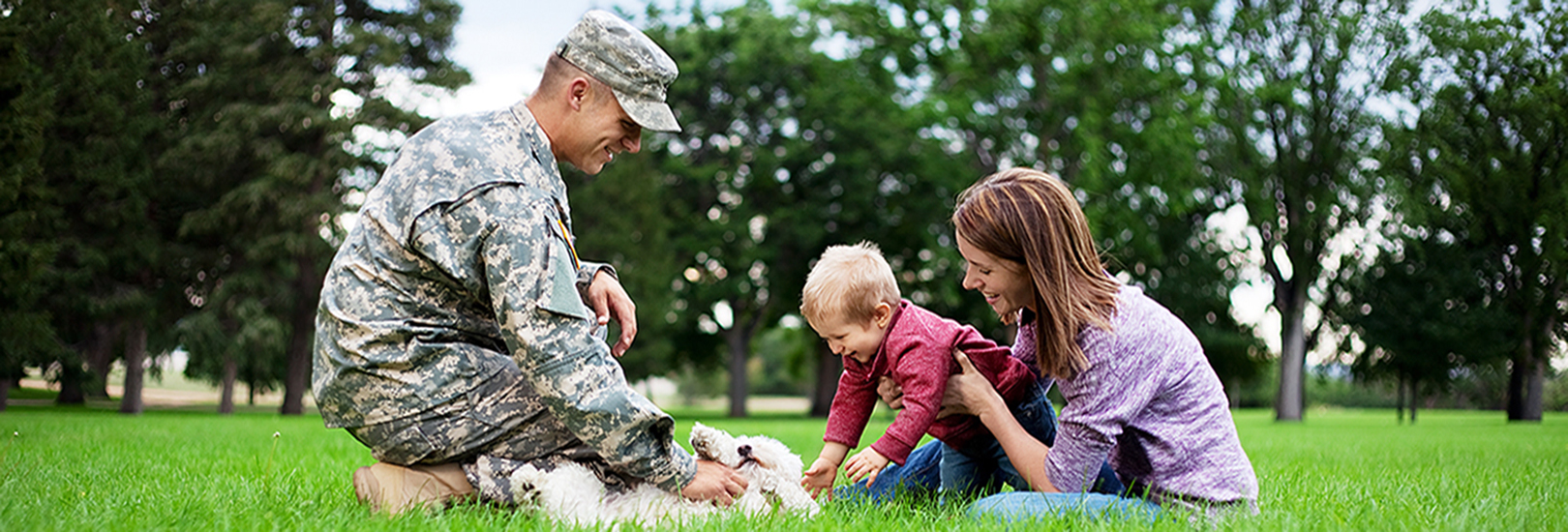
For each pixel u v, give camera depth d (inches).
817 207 1116.5
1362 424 745.0
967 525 91.4
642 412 93.0
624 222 1075.9
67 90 738.2
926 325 113.6
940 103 839.1
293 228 896.3
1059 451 98.0
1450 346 979.3
